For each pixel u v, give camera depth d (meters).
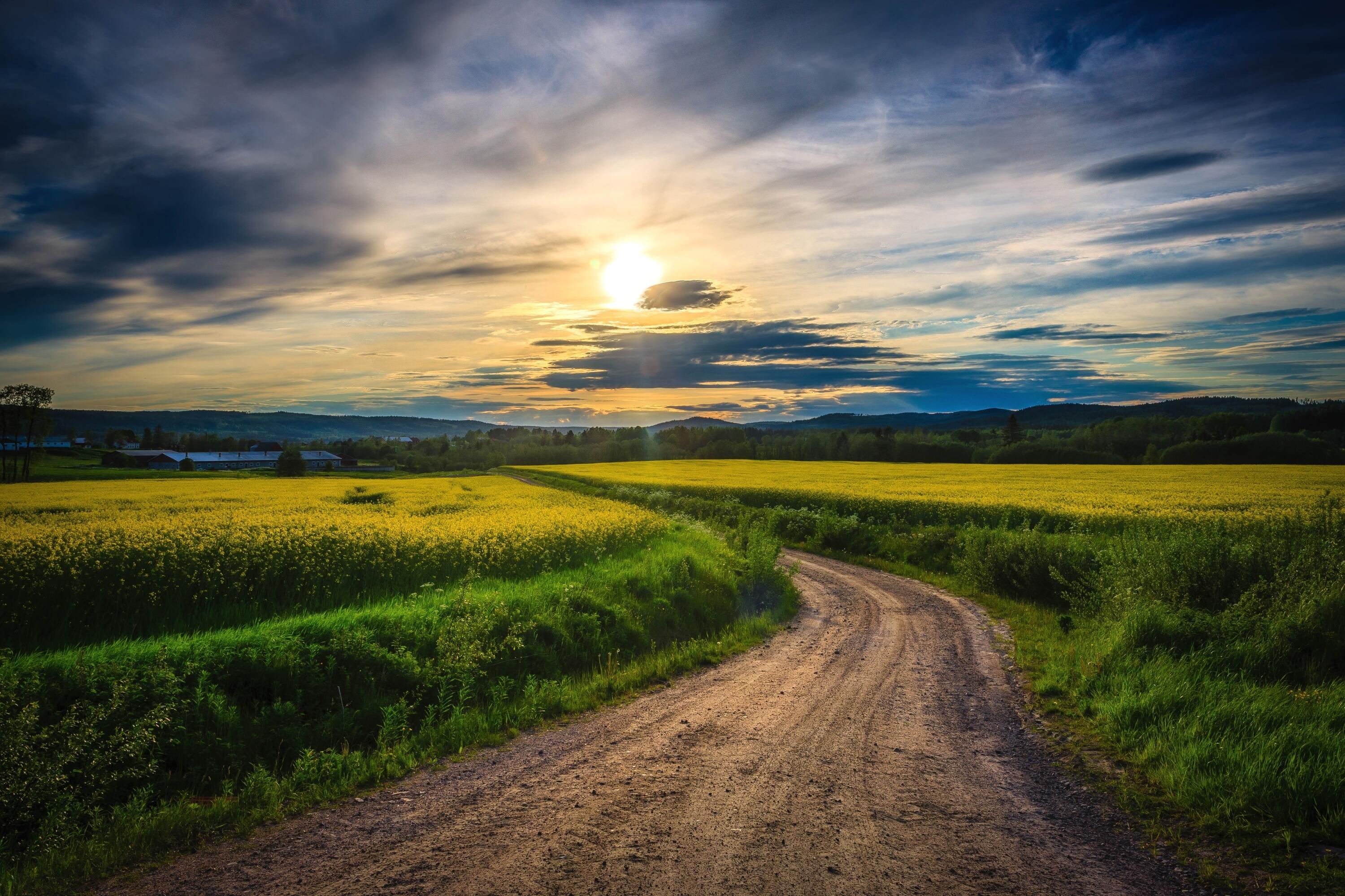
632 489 45.69
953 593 15.88
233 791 5.61
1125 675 7.20
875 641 10.79
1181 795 4.74
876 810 4.77
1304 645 7.38
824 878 3.87
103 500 32.56
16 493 38.34
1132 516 22.72
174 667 6.79
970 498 30.77
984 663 9.28
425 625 8.93
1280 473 52.84
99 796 5.11
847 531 24.08
